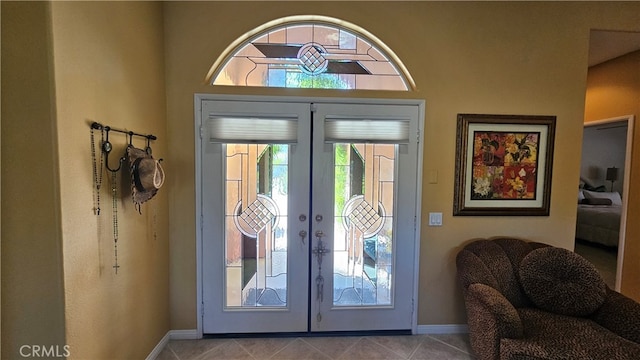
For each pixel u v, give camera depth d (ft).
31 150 4.02
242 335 7.55
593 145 19.51
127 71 5.57
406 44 7.38
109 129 5.05
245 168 7.36
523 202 7.75
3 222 4.08
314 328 7.61
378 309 7.70
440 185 7.62
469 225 7.73
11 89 3.96
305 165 7.34
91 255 4.71
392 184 7.60
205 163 7.21
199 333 7.45
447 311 7.85
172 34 7.01
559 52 7.61
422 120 7.46
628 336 5.30
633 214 9.58
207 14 7.07
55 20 3.99
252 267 7.50
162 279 7.02
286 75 7.33
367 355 6.93
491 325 5.51
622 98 9.80
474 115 7.50
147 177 5.40
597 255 14.75
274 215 7.45
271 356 6.86
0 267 4.10
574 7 7.55
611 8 7.61
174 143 7.12
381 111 7.38
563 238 7.88
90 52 4.61
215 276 7.41
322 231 7.48
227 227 7.41
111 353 5.22
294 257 7.48
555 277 6.22
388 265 7.72
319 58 7.39
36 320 4.18
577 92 7.70
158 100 6.72
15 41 3.93
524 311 6.20
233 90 7.14
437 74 7.45
